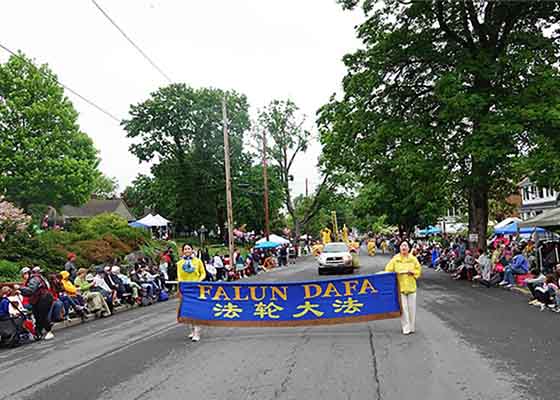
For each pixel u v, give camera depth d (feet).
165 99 188.55
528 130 74.13
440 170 76.89
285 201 218.59
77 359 33.09
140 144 190.70
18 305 40.96
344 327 39.88
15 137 145.48
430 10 82.43
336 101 91.30
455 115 74.59
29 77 148.97
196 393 23.39
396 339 34.27
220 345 34.81
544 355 28.66
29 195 146.51
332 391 22.65
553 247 72.43
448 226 204.74
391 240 229.45
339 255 103.24
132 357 32.45
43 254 76.74
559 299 45.75
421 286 72.43
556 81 73.10
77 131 161.27
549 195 159.22
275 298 38.01
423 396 21.57
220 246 167.73
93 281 59.62
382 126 81.51
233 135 192.95
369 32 88.33
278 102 214.07
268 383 24.49
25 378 28.48
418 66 87.25
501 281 69.67
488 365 26.66
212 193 195.83
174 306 64.08
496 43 83.20
